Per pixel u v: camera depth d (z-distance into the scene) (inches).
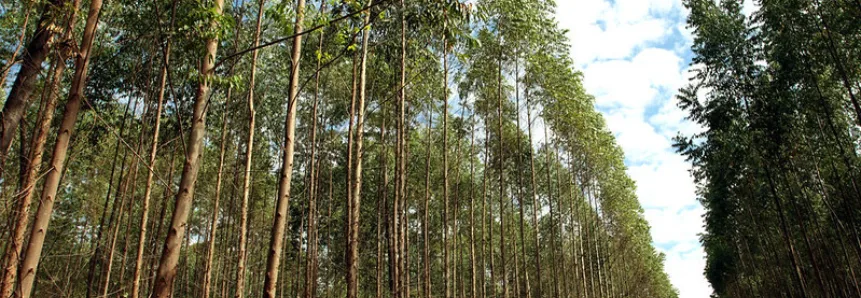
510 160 796.0
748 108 576.1
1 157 182.2
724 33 579.2
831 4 463.2
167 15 292.4
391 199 768.3
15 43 312.7
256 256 839.1
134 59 399.9
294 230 872.9
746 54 571.8
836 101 524.1
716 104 593.9
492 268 585.9
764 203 719.7
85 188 542.6
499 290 999.0
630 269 1245.1
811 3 476.4
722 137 601.6
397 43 429.1
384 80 532.1
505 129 722.8
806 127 554.6
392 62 488.1
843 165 580.7
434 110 629.9
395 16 354.3
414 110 608.1
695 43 607.2
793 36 500.4
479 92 650.2
